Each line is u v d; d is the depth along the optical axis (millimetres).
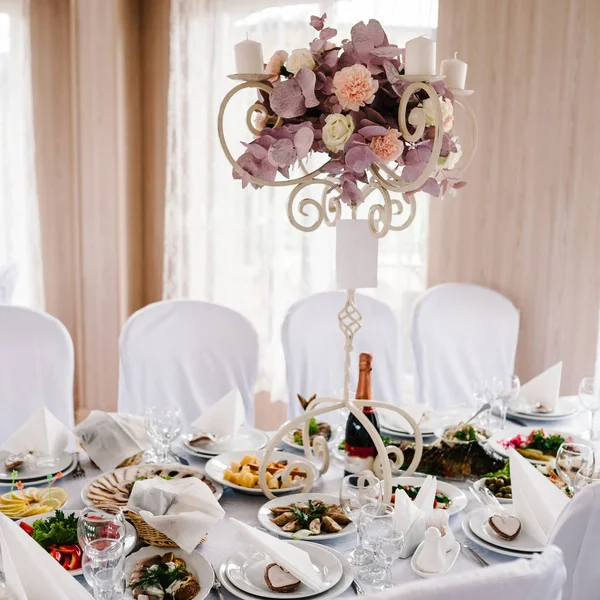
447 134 1472
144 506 1333
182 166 3814
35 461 1711
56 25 3998
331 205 1574
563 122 3084
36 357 2268
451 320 2891
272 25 3568
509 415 2248
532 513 1407
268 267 3701
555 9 3045
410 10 3334
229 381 2482
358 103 1352
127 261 3949
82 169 3832
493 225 3307
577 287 3139
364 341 2648
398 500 1366
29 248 4105
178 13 3715
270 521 1455
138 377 2406
